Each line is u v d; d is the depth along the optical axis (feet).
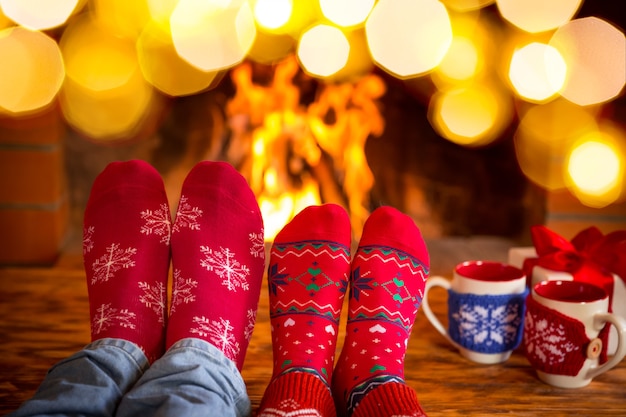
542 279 3.22
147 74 5.56
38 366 3.14
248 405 2.64
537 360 3.05
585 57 4.75
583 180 4.56
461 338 3.22
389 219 3.41
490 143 5.36
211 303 2.89
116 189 3.31
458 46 5.50
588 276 3.17
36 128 4.37
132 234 3.16
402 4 5.58
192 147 5.31
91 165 5.25
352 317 3.10
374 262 3.24
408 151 5.35
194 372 2.43
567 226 4.61
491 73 5.53
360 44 5.61
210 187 3.31
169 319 2.85
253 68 5.54
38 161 4.41
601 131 4.55
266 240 4.70
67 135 5.32
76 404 2.31
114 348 2.58
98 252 3.13
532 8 5.00
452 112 5.43
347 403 2.74
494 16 5.53
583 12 4.81
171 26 5.71
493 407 2.93
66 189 4.93
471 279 3.16
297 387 2.62
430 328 3.53
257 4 5.69
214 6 5.65
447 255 4.64
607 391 3.04
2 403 2.89
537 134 4.74
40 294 3.78
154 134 5.37
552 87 4.68
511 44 5.30
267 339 3.40
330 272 3.18
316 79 5.49
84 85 5.49
